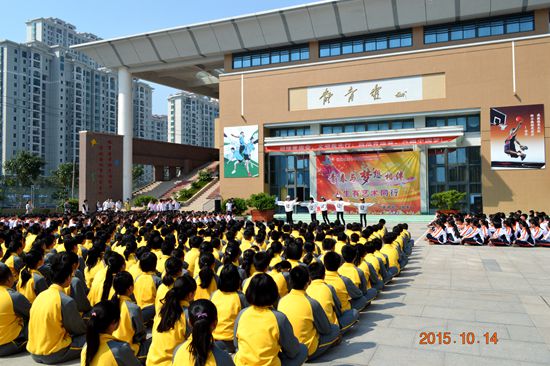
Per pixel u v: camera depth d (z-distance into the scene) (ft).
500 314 21.65
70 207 97.50
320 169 92.32
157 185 133.49
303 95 94.94
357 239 28.73
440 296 25.62
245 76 99.76
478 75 81.66
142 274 19.49
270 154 100.42
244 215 91.40
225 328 15.42
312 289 16.94
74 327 15.67
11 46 249.14
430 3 84.74
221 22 99.09
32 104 259.39
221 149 100.83
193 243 25.48
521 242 46.88
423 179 85.56
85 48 114.21
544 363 15.49
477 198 83.41
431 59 85.05
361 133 86.99
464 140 83.25
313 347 14.92
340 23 91.97
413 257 41.01
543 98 77.36
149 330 19.11
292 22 94.73
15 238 25.84
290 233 34.65
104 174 108.99
